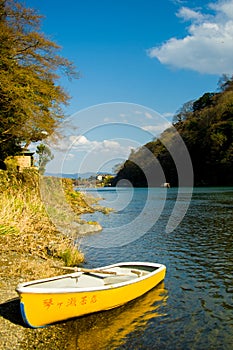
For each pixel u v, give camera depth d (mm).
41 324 7035
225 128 66062
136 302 8719
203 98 90438
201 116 75812
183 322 7609
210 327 7379
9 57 22875
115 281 8789
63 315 7262
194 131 73500
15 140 28312
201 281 10398
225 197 42188
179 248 15195
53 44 24312
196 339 6859
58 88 25938
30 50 23938
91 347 6434
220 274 11102
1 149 28219
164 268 10266
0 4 22375
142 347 6512
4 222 14680
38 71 24953
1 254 11547
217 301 8820
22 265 10641
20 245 12859
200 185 71688
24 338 6613
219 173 67812
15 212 16344
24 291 6688
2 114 23703
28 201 20875
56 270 10742
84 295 7438
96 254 14234
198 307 8438
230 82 86750
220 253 13961
